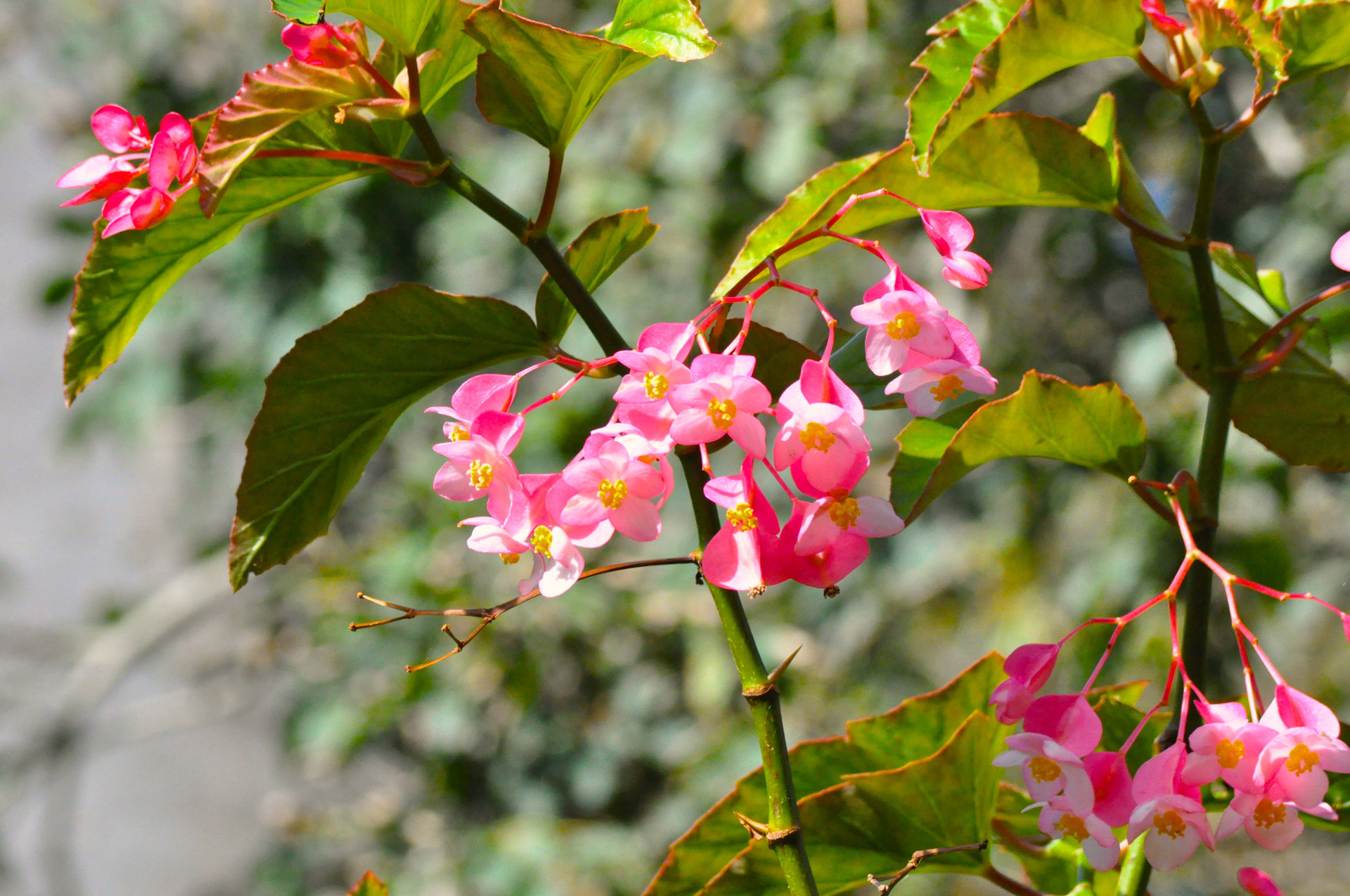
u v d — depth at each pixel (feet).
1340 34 4.43
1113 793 4.31
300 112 4.37
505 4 4.48
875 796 4.58
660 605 12.69
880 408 4.67
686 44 4.36
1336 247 4.37
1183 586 4.81
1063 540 13.23
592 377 4.42
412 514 13.25
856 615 13.48
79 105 14.66
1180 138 13.55
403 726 13.57
